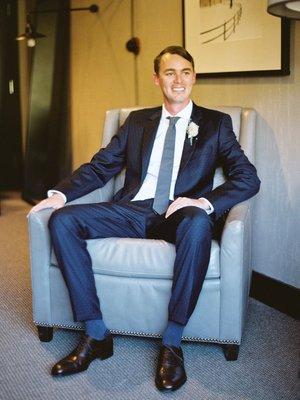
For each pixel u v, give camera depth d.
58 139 4.39
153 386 1.83
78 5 4.04
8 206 4.81
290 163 2.36
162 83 2.25
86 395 1.78
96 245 2.02
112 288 2.01
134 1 3.32
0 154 5.55
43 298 2.11
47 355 2.06
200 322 1.97
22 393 1.80
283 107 2.36
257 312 2.45
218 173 2.31
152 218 2.16
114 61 3.63
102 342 1.98
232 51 2.55
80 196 2.29
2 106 5.49
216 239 2.10
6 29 5.39
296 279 2.40
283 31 2.25
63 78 4.31
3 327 2.31
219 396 1.77
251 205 2.27
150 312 2.00
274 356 2.02
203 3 2.69
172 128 2.25
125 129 2.41
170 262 1.94
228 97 2.66
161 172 2.21
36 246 2.08
